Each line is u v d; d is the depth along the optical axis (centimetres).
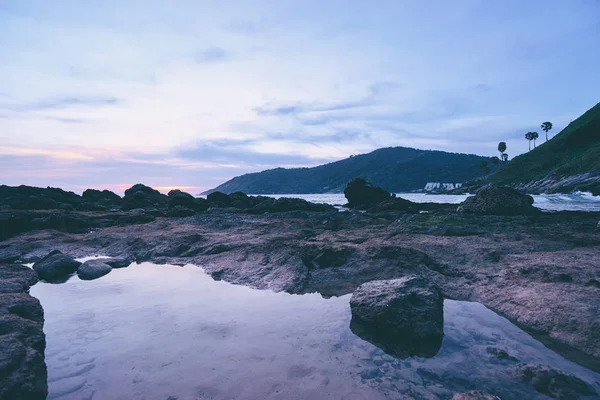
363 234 1381
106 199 3675
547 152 12875
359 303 621
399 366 459
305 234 1432
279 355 488
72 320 624
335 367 455
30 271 934
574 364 461
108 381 425
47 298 758
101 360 477
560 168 9938
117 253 1264
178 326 592
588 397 384
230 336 552
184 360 474
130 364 465
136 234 1530
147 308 686
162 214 2694
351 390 402
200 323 605
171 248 1245
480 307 683
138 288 829
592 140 11856
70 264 999
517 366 448
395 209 2692
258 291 803
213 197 3750
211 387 409
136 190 4081
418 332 538
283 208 2772
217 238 1358
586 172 8412
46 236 1520
